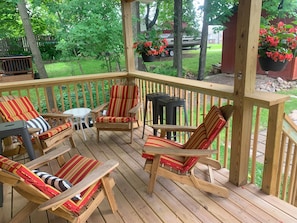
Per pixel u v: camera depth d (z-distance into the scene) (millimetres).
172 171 2117
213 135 1971
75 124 4379
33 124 3119
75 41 6055
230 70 6891
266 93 2105
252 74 2074
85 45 6074
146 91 3941
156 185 2406
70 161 2199
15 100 3184
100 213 2037
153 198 2209
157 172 2115
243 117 2152
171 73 6461
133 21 6531
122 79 4371
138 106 3625
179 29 6512
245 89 2086
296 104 3137
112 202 2004
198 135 2250
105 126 3449
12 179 1378
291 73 3826
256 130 2260
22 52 8742
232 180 2375
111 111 3801
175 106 3006
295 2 3133
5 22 7301
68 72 8156
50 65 8477
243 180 2336
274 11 3240
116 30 5891
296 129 2164
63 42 6305
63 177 1984
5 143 3061
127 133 3879
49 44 8469
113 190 2355
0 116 3188
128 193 2299
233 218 1910
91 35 5785
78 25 5859
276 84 3766
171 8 7582
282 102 1950
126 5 3885
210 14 5977
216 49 9648
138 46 3602
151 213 2016
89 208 1769
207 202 2117
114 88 3863
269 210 1983
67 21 6266
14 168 1377
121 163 2906
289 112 2957
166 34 7656
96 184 1840
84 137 3697
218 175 2537
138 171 2705
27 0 7328
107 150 3295
